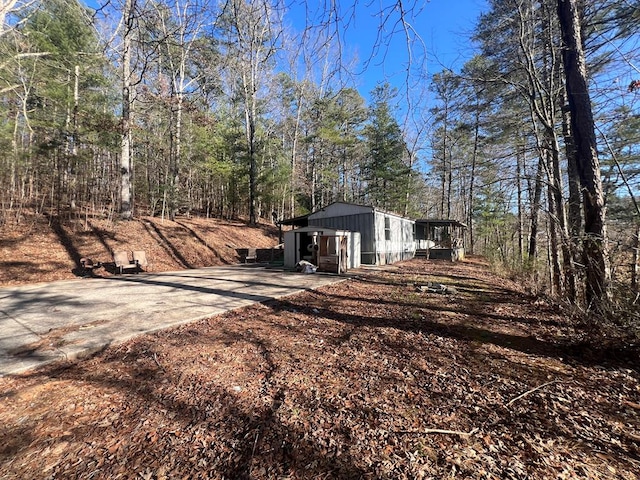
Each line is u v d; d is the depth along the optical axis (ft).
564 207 23.07
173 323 15.88
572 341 14.20
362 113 88.79
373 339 14.42
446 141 85.05
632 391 9.73
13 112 41.01
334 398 9.10
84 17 15.28
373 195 98.17
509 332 15.76
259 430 7.52
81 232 40.29
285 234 45.32
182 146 66.64
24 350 12.13
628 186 15.78
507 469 6.22
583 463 6.46
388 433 7.44
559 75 26.48
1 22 22.08
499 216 68.64
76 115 42.86
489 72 26.27
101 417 8.06
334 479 5.92
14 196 38.37
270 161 80.02
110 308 19.07
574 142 16.22
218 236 57.98
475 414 8.35
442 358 12.32
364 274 37.55
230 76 59.98
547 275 30.32
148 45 15.12
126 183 47.57
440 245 73.00
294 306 20.65
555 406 8.81
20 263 31.12
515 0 22.97
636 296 13.06
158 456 6.61
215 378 10.28
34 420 7.91
